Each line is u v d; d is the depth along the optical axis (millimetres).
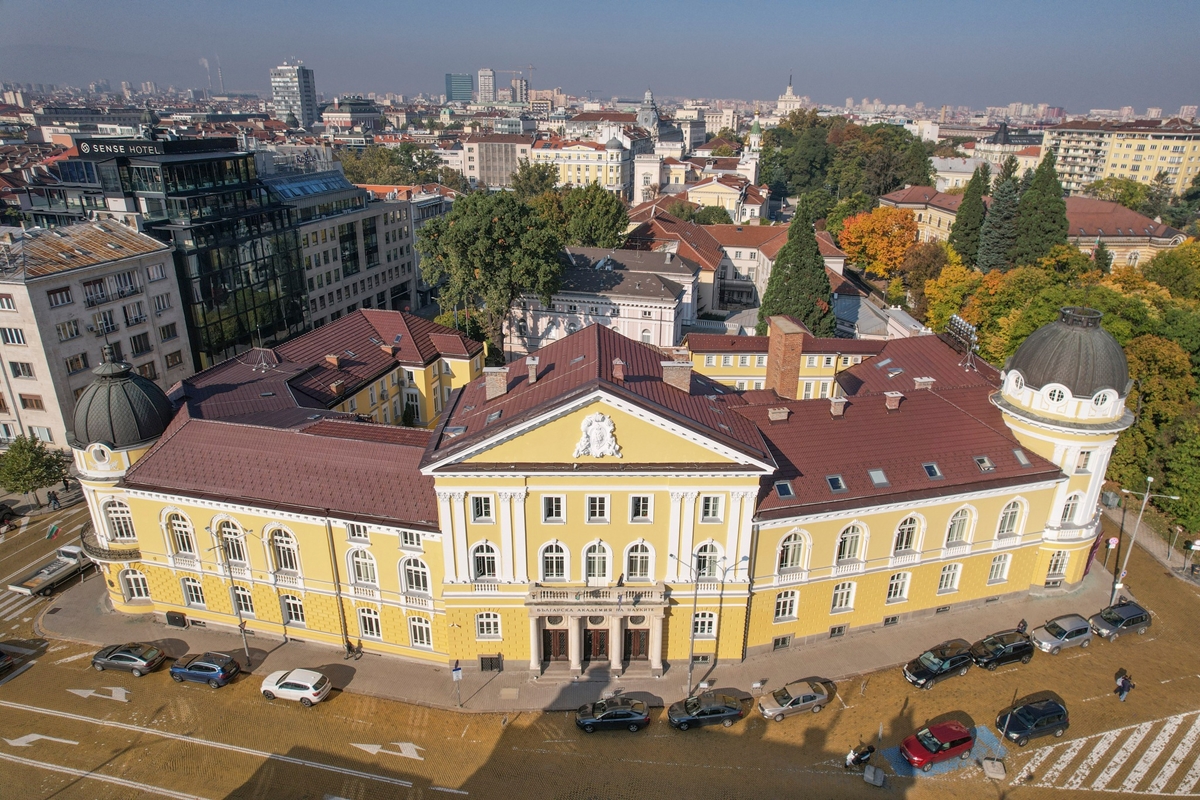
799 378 89375
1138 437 75125
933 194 176375
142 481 51812
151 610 56594
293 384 68375
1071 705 48750
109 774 43406
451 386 87125
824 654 52906
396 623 51656
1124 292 97438
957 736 44219
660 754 44969
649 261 117812
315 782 42969
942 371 72500
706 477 45969
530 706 48469
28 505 74062
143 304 87125
